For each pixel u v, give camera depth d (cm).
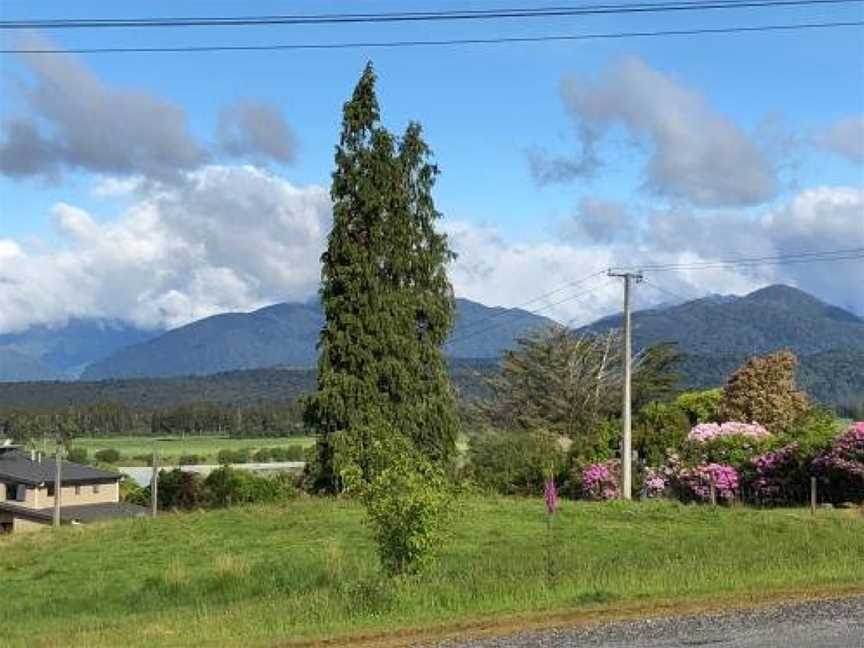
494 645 1218
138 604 1991
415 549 1616
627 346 4038
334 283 4069
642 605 1447
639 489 4234
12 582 2305
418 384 4075
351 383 3938
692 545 2267
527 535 2519
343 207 4059
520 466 4891
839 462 3406
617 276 4053
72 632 1611
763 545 2159
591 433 5097
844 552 1983
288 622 1473
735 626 1285
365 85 4088
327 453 3956
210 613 1694
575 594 1542
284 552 2397
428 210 4206
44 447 9406
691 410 5191
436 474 1658
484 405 6328
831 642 1169
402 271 4119
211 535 2773
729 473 3762
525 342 6372
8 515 7162
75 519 6775
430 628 1339
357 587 1581
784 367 5034
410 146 4178
